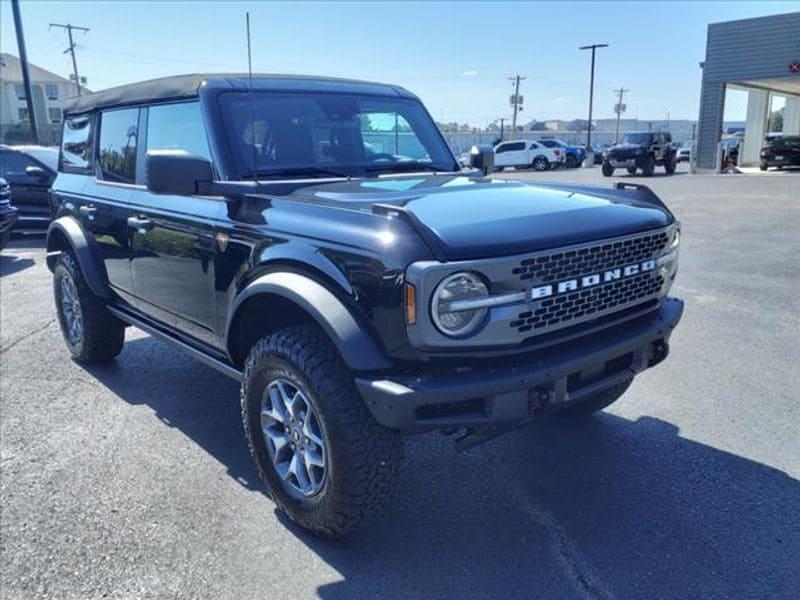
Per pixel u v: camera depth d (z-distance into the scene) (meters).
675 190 19.55
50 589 2.79
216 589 2.80
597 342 3.03
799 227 11.90
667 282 3.42
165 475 3.73
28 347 6.02
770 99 35.44
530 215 2.94
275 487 3.24
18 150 12.65
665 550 3.03
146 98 4.29
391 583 2.84
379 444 2.81
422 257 2.55
